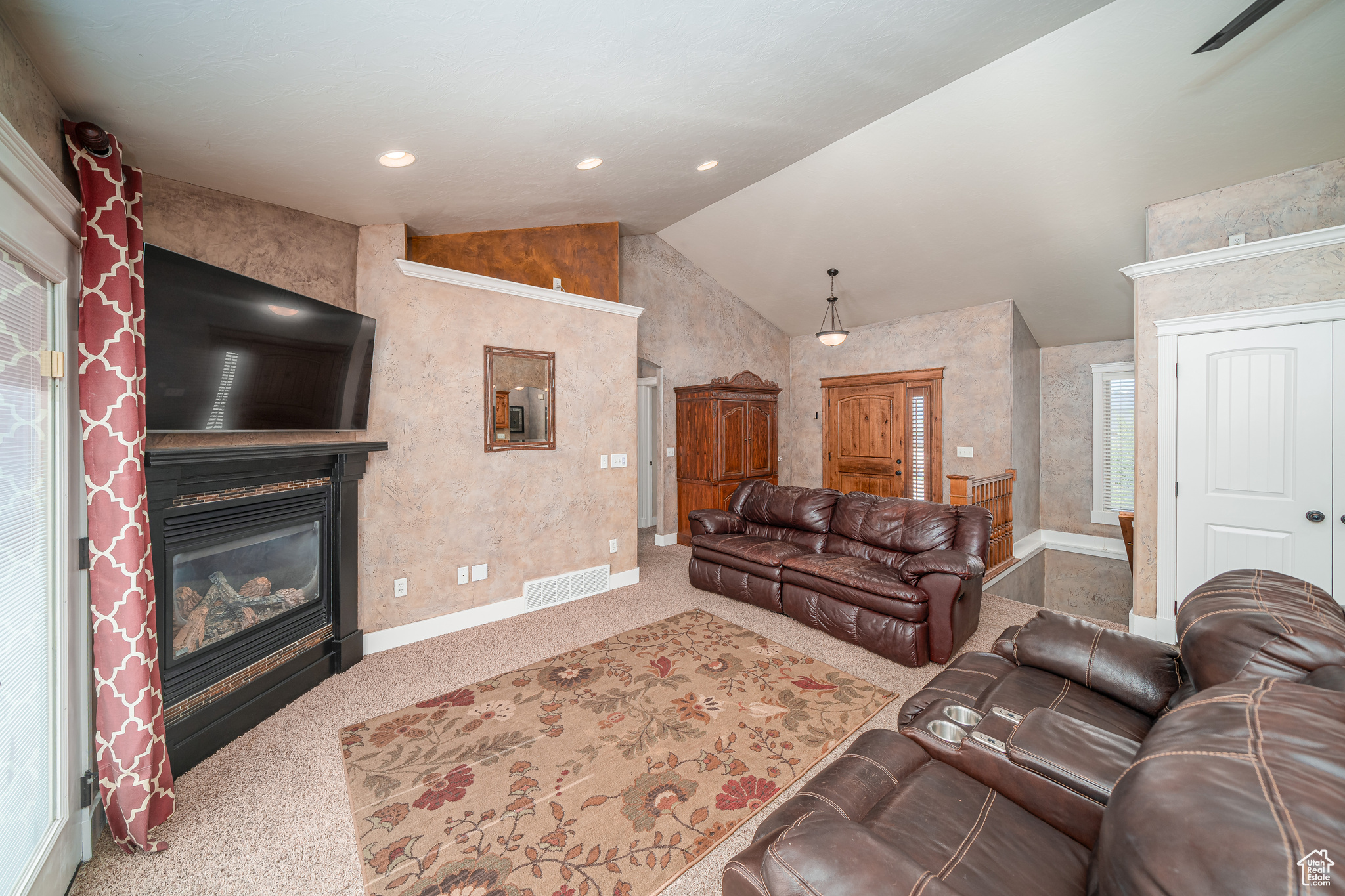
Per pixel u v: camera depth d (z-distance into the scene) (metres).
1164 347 3.30
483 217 3.43
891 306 6.19
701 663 2.98
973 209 4.32
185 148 2.02
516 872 1.59
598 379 4.24
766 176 3.92
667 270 6.05
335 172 2.37
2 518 1.29
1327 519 2.83
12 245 1.29
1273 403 2.97
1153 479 3.39
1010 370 5.50
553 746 2.22
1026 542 5.87
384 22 1.45
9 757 1.29
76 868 1.59
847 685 2.72
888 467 6.61
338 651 2.87
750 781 2.00
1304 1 2.31
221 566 2.34
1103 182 3.67
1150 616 3.42
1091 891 0.80
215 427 2.16
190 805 1.87
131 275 1.78
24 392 1.40
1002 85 3.12
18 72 1.41
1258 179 3.25
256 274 2.62
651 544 6.20
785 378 7.62
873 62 2.45
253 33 1.41
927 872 0.78
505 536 3.68
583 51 1.80
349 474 2.87
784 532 4.32
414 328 3.25
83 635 1.64
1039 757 1.11
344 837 1.73
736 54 2.07
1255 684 0.80
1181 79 2.82
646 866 1.62
